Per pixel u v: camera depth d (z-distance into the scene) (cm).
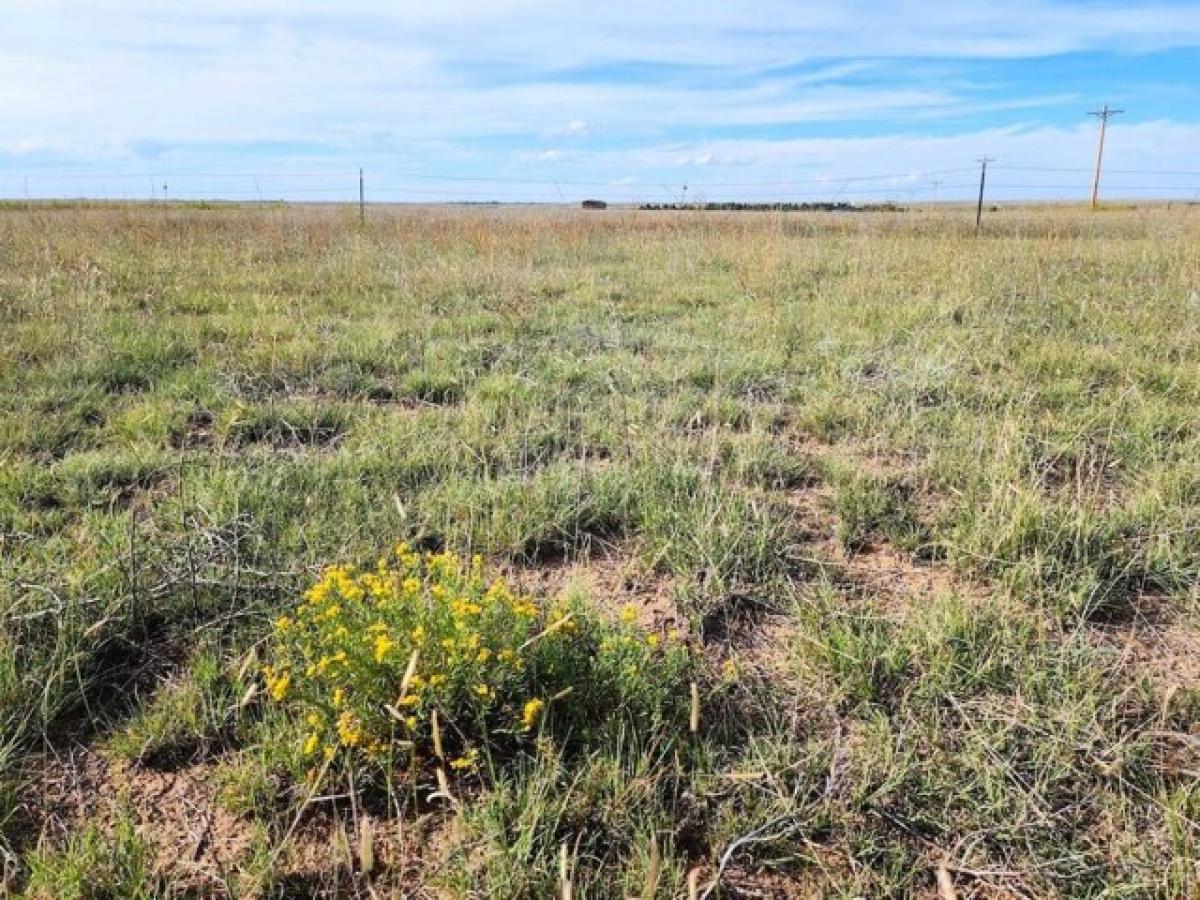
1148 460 443
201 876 219
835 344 659
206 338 685
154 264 1020
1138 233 1619
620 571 351
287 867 221
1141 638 313
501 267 1003
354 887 214
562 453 461
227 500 379
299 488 406
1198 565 346
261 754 244
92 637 290
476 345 650
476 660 246
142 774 250
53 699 267
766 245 1159
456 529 364
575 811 231
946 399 549
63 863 214
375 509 388
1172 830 223
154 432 477
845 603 330
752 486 429
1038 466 443
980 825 233
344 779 242
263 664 285
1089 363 600
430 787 241
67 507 388
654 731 253
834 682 287
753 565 353
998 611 315
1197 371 573
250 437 489
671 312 813
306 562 337
